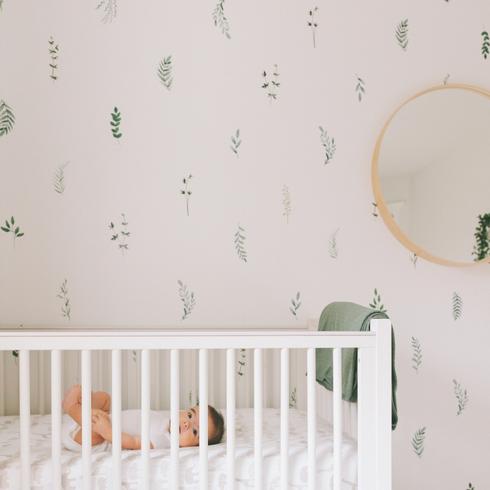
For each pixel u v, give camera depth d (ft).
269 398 6.81
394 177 7.03
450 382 7.16
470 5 7.36
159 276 6.73
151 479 4.52
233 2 6.95
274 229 6.92
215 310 6.81
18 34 6.60
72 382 6.54
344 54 7.11
